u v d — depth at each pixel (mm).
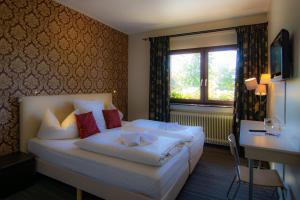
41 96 2783
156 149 1932
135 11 3434
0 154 2443
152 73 4414
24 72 2654
